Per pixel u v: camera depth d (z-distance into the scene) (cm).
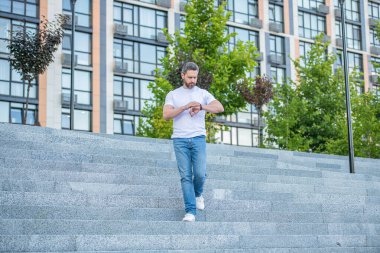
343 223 830
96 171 892
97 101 3400
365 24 4791
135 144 1186
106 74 3462
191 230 682
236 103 2594
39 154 926
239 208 817
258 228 740
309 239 752
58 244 571
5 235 552
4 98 3066
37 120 3184
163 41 3669
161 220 731
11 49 1906
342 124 2759
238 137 3944
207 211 758
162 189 823
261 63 4150
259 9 4219
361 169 1669
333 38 4566
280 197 916
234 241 679
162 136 2386
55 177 807
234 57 2539
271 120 2916
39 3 3278
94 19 3472
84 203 722
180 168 730
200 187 747
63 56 3300
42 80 3231
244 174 1034
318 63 3133
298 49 4369
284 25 4334
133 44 3603
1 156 900
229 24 4022
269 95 2672
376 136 2669
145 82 3612
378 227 864
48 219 622
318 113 2934
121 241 604
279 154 1694
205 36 2509
